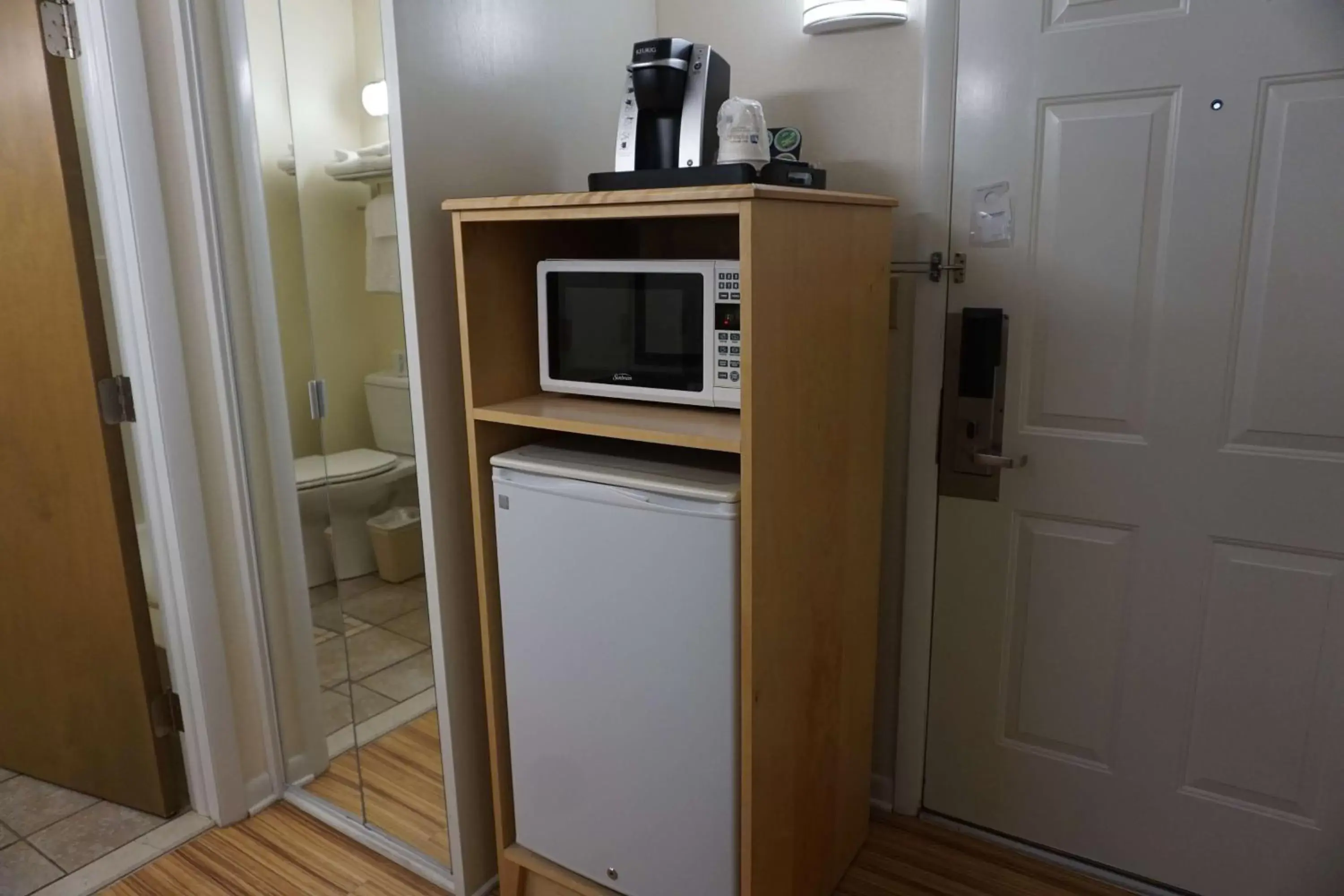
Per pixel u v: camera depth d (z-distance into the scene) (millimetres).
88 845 2107
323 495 2109
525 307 1742
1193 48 1537
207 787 2162
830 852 1850
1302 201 1507
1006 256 1758
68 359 1946
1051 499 1806
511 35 1721
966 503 1893
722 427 1467
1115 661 1809
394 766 1995
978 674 1960
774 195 1322
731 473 1502
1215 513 1660
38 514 2100
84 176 1894
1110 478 1742
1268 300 1560
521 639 1700
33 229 1908
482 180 1707
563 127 1867
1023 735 1943
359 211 1770
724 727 1491
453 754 1818
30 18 1779
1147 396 1687
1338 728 1629
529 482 1604
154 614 2148
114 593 2055
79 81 1849
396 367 1760
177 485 1974
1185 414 1656
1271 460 1600
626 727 1602
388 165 1707
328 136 1786
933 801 2084
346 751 2205
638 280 1537
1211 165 1559
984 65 1709
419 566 1817
